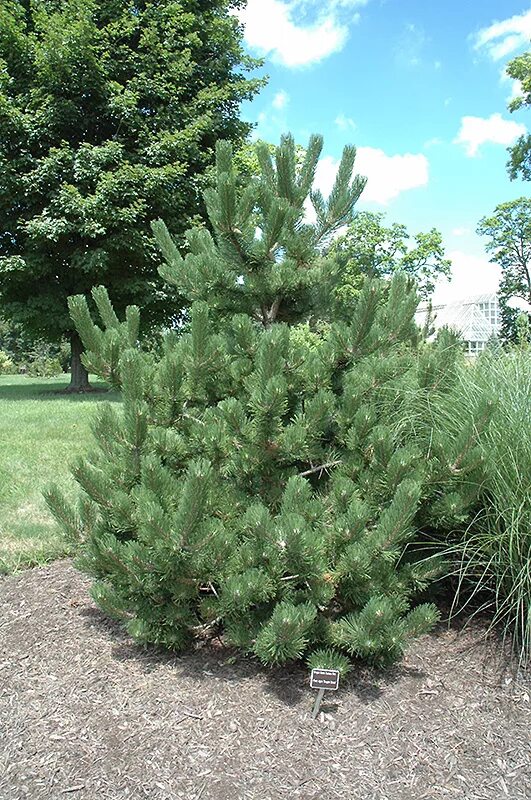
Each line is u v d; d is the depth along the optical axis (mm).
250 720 2479
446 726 2457
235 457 2887
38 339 18875
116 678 2801
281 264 3100
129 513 2861
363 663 2922
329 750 2309
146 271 14992
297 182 3611
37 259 13781
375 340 2893
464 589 3451
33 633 3246
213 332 3254
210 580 2736
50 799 2064
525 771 2211
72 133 14047
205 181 14195
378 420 3240
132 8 14656
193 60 15484
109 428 3139
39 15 13281
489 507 3219
